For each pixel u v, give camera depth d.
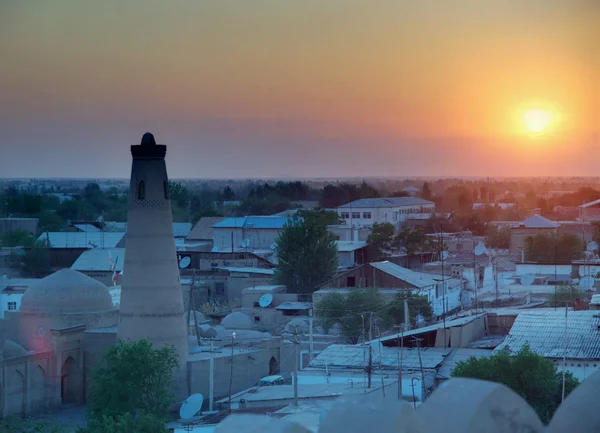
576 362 42.84
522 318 50.34
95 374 53.16
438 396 7.64
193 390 55.06
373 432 7.52
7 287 83.19
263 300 81.56
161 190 54.78
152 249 54.38
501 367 37.72
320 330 70.75
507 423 7.56
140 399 51.75
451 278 86.69
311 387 44.66
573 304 60.00
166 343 54.34
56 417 56.94
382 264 84.69
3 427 52.25
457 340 49.69
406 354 48.00
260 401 44.22
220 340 63.00
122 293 54.72
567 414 7.90
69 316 61.38
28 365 57.38
